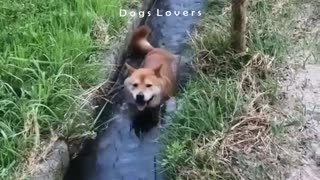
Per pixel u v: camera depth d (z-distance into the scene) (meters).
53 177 1.83
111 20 2.47
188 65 2.37
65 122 1.96
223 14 2.57
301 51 2.34
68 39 2.24
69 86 2.06
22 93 1.96
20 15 2.32
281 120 1.99
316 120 2.00
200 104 2.03
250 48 2.27
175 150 1.89
